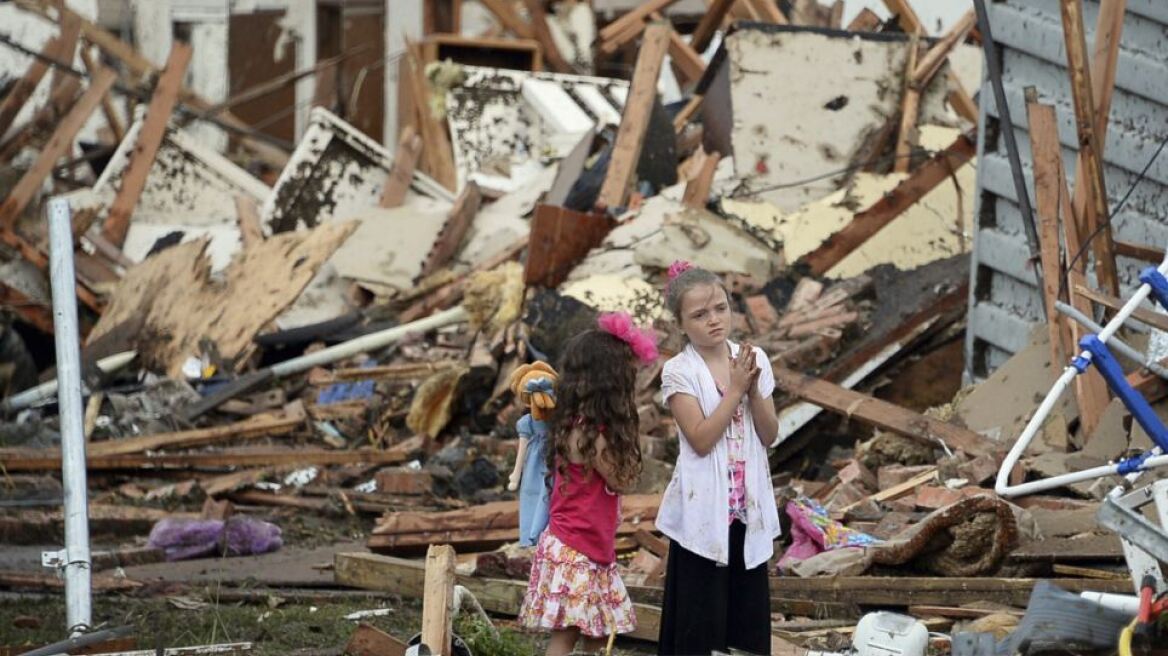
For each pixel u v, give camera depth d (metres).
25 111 77.50
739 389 15.57
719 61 48.22
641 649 19.95
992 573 20.92
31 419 44.50
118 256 55.97
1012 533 20.73
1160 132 29.22
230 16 86.56
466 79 62.09
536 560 16.64
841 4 55.19
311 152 56.00
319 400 42.69
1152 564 14.64
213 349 47.41
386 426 40.19
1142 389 25.45
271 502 33.78
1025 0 31.66
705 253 40.22
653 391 35.25
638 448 16.41
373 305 48.62
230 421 43.25
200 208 59.31
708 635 15.66
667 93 68.06
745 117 43.59
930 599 20.34
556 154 59.22
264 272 49.44
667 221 40.94
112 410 43.50
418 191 56.22
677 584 15.88
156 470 36.06
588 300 39.66
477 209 52.34
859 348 35.03
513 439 37.22
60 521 30.70
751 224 41.72
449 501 32.75
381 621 21.94
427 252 50.69
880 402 31.16
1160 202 29.38
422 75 62.91
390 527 26.56
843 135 42.97
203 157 59.53
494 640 17.00
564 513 16.50
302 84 85.88
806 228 40.91
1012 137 30.58
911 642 14.52
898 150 42.38
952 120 43.22
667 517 15.96
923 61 42.88
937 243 39.34
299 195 55.88
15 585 25.34
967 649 14.38
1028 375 28.64
